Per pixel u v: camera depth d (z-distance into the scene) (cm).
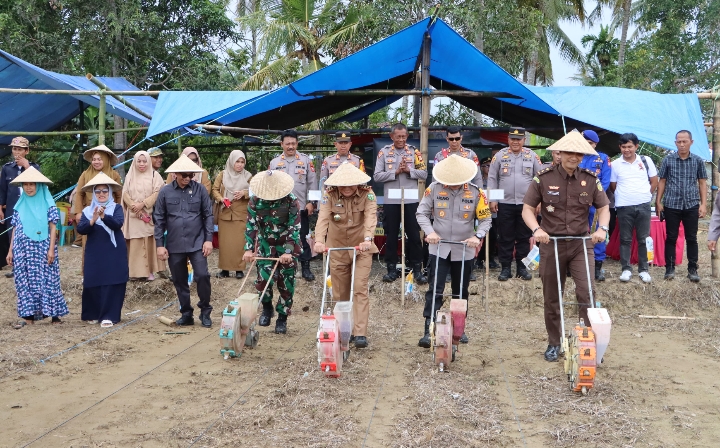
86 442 423
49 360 612
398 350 651
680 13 2227
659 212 895
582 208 584
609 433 435
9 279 967
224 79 1773
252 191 653
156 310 839
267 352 642
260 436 430
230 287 919
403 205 820
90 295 768
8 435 436
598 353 514
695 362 624
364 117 1380
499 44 1430
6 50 1586
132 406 489
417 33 812
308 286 906
